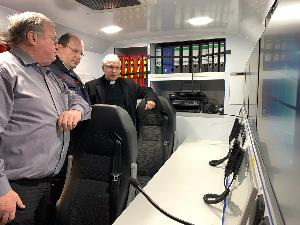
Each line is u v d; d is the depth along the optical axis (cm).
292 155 40
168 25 283
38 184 127
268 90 67
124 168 133
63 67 186
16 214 120
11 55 121
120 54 393
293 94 41
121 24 278
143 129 258
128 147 132
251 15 201
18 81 117
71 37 196
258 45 99
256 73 105
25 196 123
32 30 122
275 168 51
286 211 40
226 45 330
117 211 133
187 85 376
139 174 255
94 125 134
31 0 204
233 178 102
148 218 104
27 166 120
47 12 233
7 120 114
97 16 243
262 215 52
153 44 365
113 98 250
